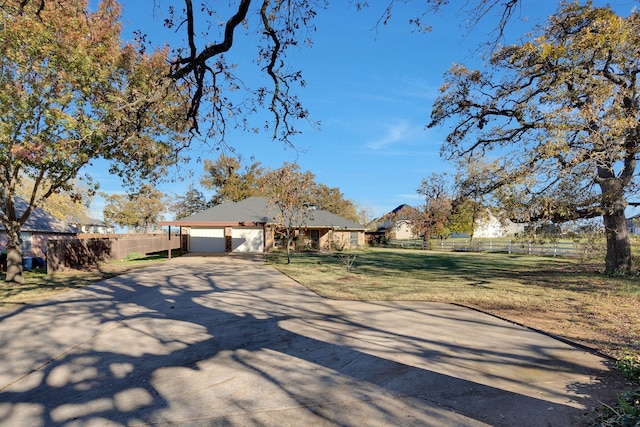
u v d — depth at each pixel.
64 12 9.23
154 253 29.55
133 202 49.12
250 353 5.55
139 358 5.38
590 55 10.28
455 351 5.50
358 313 8.07
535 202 11.30
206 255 26.03
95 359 5.35
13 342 6.16
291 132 7.34
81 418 3.64
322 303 9.21
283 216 21.98
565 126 9.67
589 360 5.08
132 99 6.56
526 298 9.69
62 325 7.23
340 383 4.40
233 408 3.80
